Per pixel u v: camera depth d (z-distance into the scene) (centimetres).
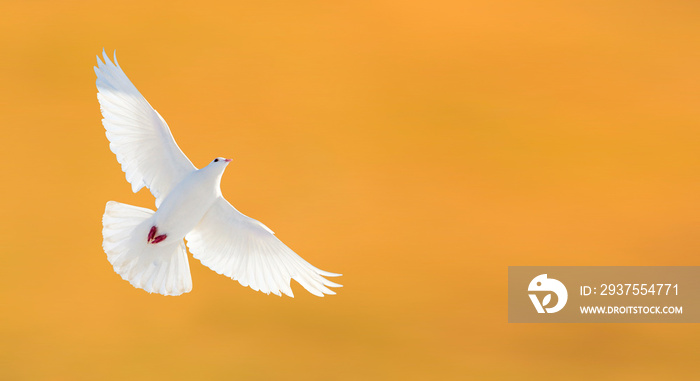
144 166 1029
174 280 1080
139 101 988
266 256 1098
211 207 1055
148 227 1023
